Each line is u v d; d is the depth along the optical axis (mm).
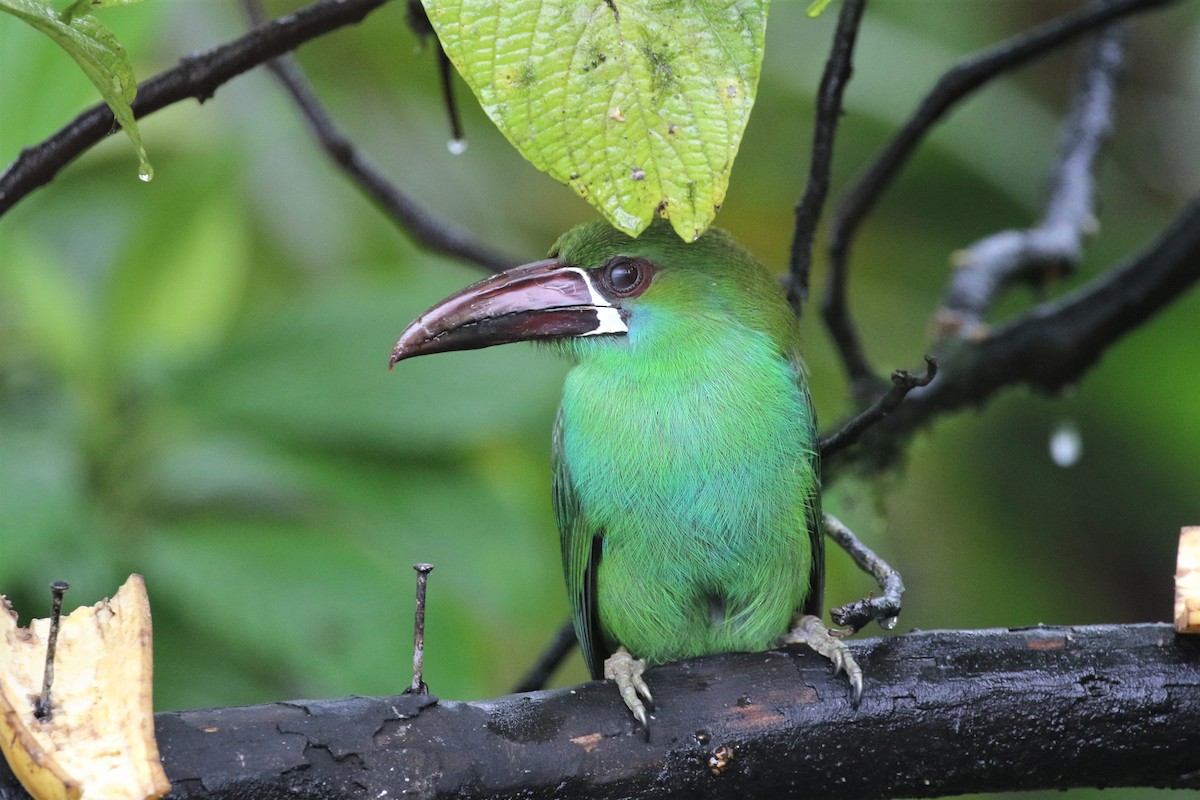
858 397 10625
